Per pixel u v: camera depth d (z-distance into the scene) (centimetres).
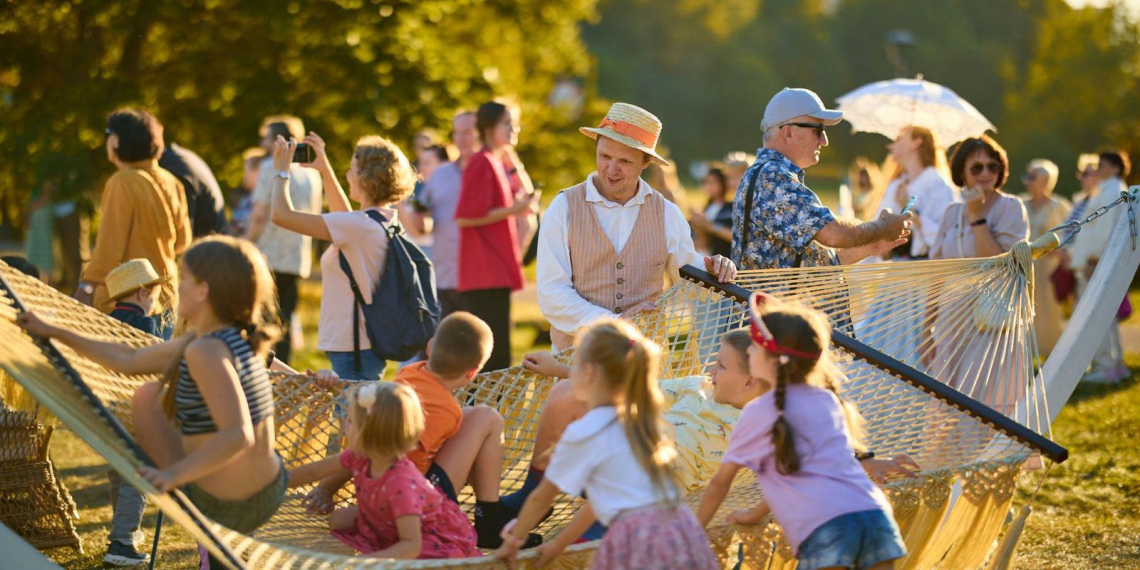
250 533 450
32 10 1877
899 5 9812
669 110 9975
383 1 2055
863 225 602
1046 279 1262
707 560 402
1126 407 1081
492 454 504
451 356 493
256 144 1967
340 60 1998
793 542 423
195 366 403
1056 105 5894
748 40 10506
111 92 1917
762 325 437
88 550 631
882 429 534
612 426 405
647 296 591
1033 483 802
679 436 522
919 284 586
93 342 418
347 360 673
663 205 596
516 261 962
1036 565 613
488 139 959
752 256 621
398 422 447
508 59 2650
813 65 10081
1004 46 9369
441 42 2256
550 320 585
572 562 435
